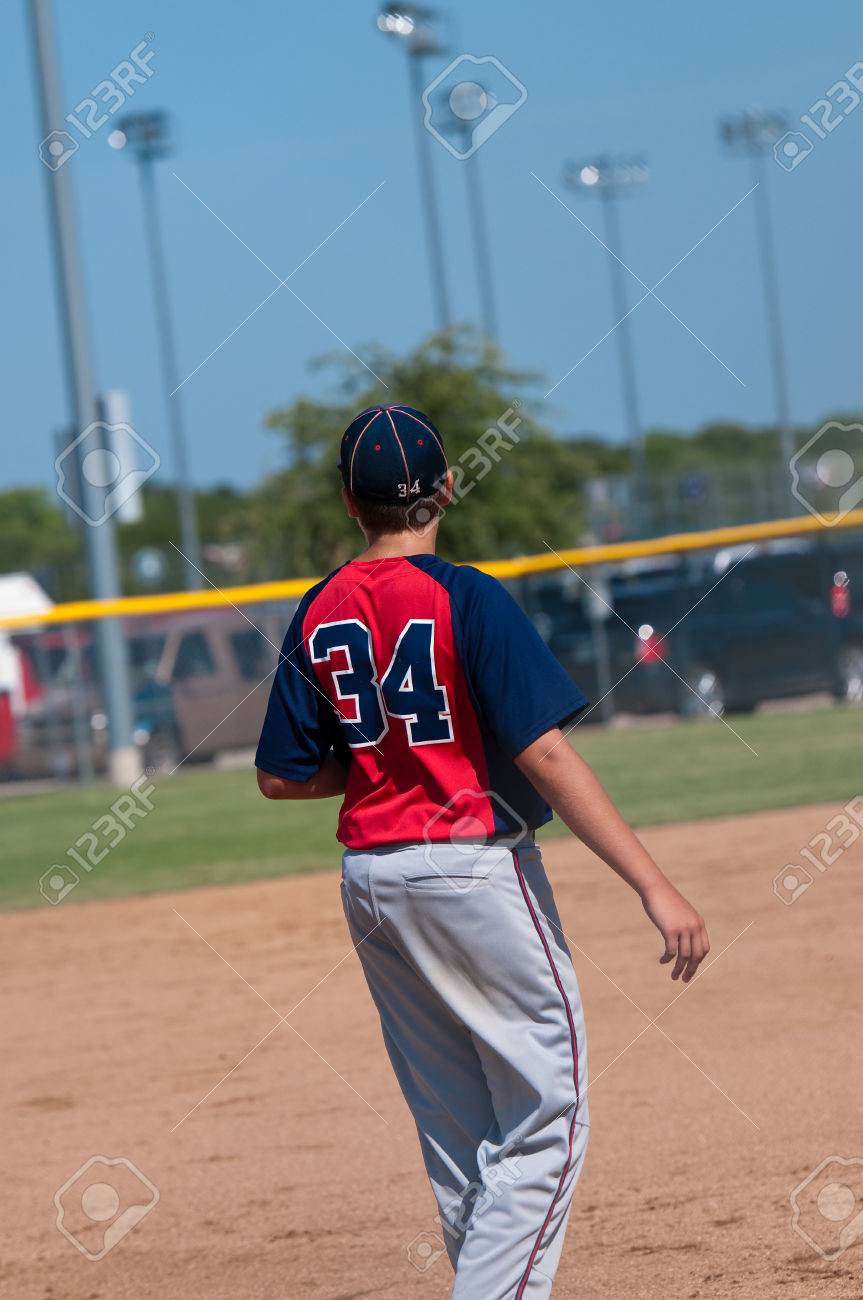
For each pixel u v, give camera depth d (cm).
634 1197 1467
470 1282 945
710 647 6956
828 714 6356
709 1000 2166
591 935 2606
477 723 982
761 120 14712
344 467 1037
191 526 13075
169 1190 1608
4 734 6631
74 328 6069
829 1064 1831
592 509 9275
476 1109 1019
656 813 3928
